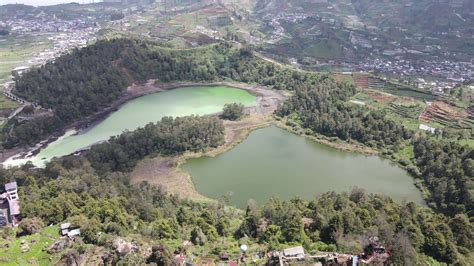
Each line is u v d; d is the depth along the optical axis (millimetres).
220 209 159000
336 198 153125
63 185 163625
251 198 181625
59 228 136750
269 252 118188
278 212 138875
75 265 115500
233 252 120625
